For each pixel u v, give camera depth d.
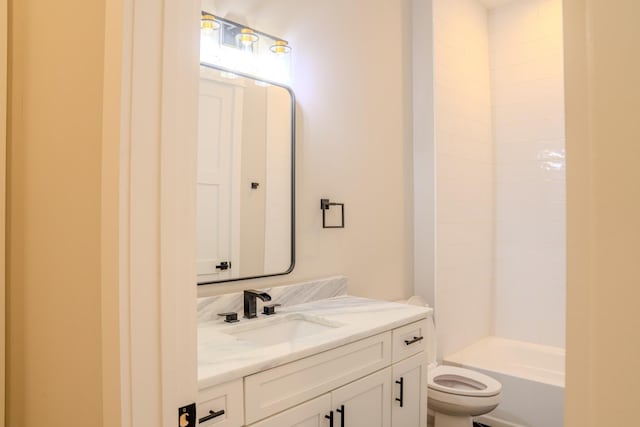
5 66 1.15
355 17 2.28
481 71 3.09
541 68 2.97
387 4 2.49
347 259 2.22
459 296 2.79
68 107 0.91
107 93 0.76
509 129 3.12
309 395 1.28
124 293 0.75
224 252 1.70
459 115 2.80
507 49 3.12
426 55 2.61
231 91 1.73
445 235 2.65
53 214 0.97
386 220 2.46
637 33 0.28
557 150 2.90
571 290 0.32
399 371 1.65
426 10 2.61
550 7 2.93
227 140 1.72
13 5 1.16
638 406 0.28
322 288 2.02
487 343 2.98
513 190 3.10
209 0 1.66
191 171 0.83
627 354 0.29
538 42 2.98
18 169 1.13
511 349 2.87
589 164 0.31
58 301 0.95
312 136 2.04
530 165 3.02
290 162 1.93
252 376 1.12
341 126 2.19
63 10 0.94
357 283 2.27
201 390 1.01
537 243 2.99
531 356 2.78
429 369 2.30
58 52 0.96
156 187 0.78
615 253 0.29
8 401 1.18
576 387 0.32
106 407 0.77
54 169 0.97
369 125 2.36
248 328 1.56
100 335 0.80
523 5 3.04
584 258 0.31
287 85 1.93
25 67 1.10
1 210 1.14
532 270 3.00
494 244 3.17
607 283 0.30
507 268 3.11
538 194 2.99
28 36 1.09
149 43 0.76
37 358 1.05
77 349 0.88
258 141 1.82
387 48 2.49
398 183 2.55
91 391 0.83
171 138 0.80
